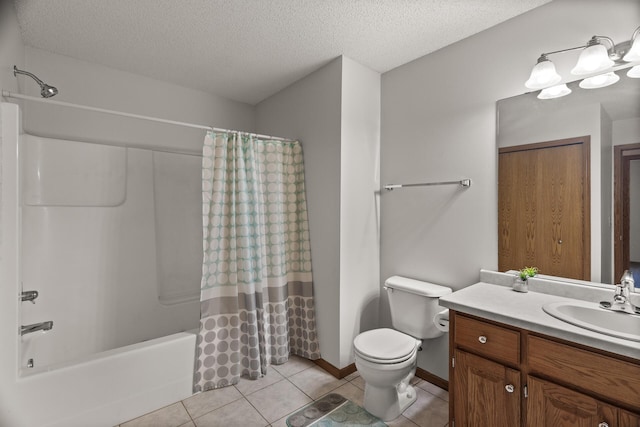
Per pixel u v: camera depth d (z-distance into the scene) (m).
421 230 2.30
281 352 2.47
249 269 2.28
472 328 1.48
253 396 2.06
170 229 2.77
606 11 1.50
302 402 2.00
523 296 1.62
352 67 2.36
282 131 2.91
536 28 1.73
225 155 2.26
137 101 2.64
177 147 2.85
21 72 1.75
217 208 2.20
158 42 2.14
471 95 2.02
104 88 2.48
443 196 2.16
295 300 2.61
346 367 2.33
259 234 2.37
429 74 2.25
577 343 1.17
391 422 1.81
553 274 1.67
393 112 2.49
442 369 2.17
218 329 2.19
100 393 1.73
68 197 2.26
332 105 2.36
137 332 2.52
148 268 2.60
